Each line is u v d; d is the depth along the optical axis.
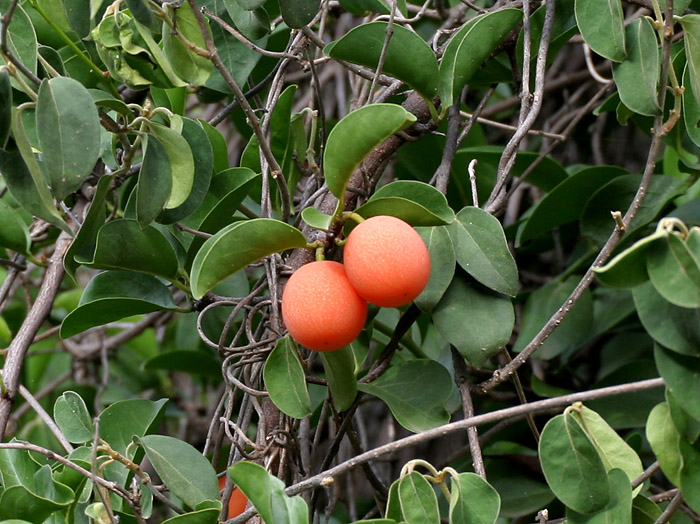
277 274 0.81
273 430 0.80
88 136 0.72
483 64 0.84
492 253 0.78
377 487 0.84
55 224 0.73
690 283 0.68
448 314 0.78
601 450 0.74
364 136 0.71
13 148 0.74
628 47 0.76
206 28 0.75
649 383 0.71
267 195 0.82
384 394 0.80
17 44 0.76
